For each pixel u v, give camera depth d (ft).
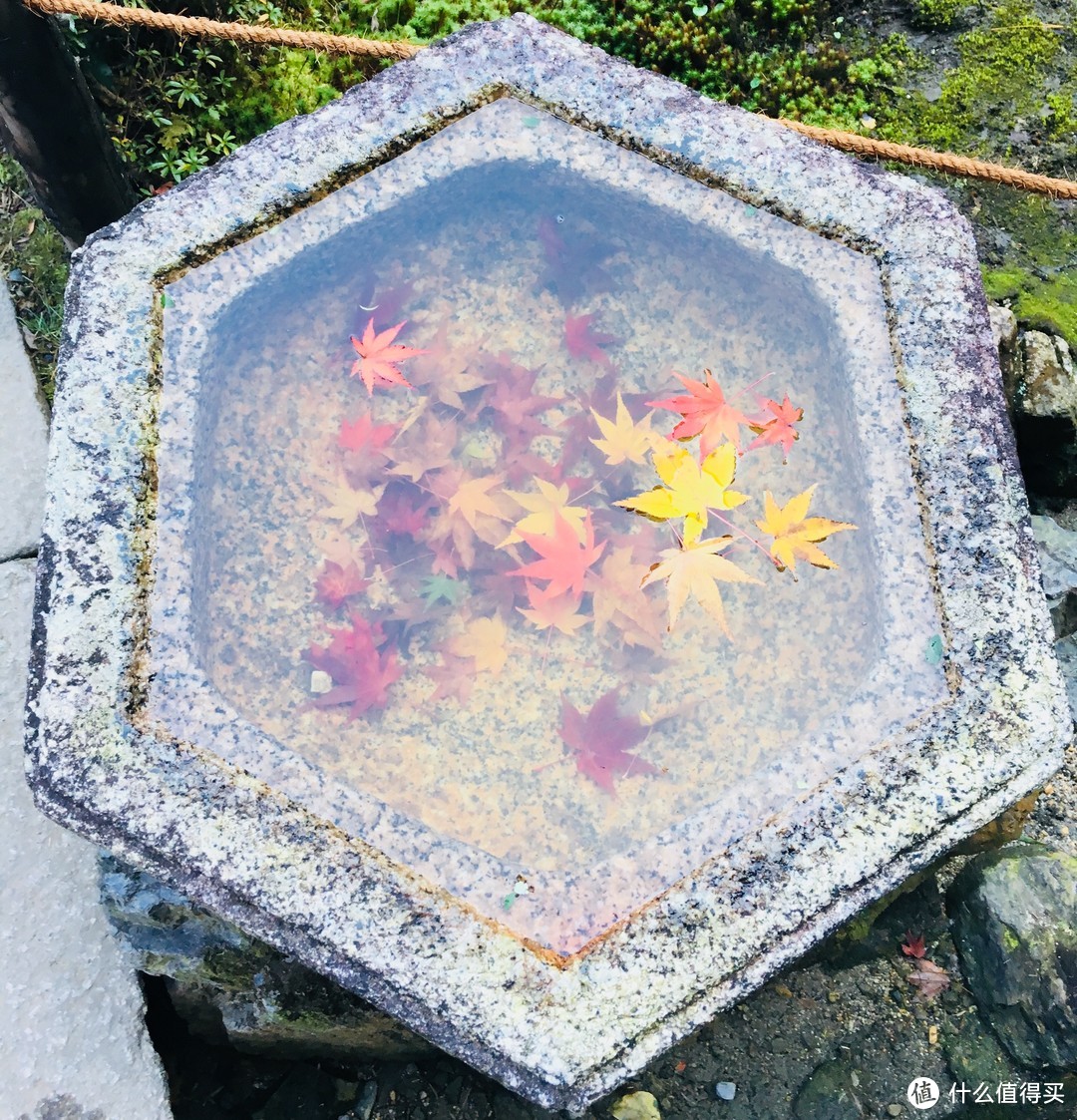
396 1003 1.80
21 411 3.07
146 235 2.27
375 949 1.80
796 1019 2.73
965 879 2.73
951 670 1.98
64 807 1.88
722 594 2.26
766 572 2.25
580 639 2.25
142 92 3.35
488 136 2.42
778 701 2.14
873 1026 2.72
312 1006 2.43
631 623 2.25
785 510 2.19
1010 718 1.92
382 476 2.39
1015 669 1.95
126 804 1.88
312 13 3.59
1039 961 2.58
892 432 2.15
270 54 3.46
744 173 2.33
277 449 2.38
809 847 1.86
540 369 2.50
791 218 2.32
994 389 2.13
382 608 2.28
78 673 1.95
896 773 1.91
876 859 1.85
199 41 3.35
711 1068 2.69
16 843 2.59
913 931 2.77
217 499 2.28
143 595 2.04
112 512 2.06
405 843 1.90
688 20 3.51
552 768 2.12
